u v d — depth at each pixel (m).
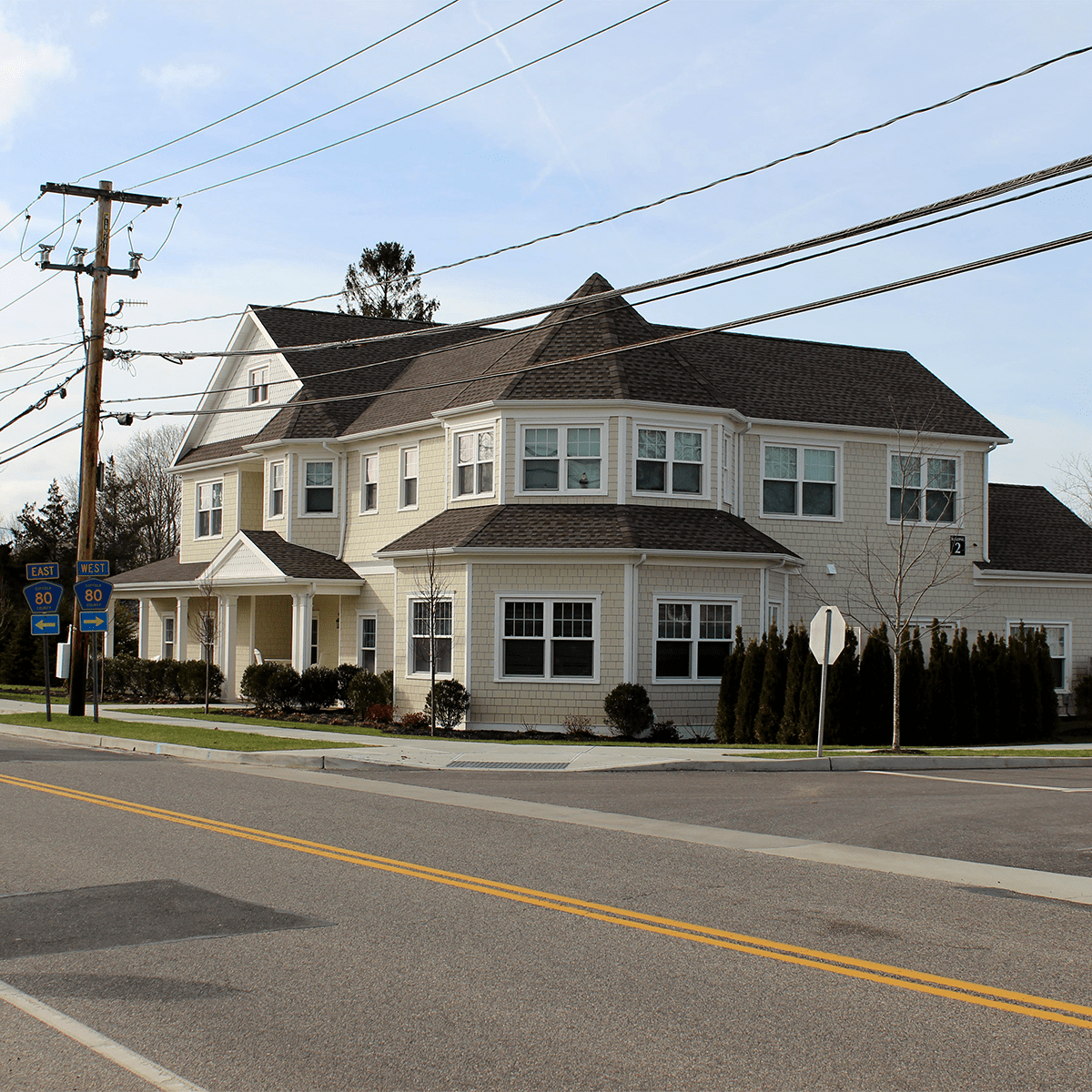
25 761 18.56
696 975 7.09
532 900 9.05
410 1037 5.96
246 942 7.79
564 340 26.98
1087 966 7.40
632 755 19.59
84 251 26.27
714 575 25.38
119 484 71.88
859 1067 5.59
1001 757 19.80
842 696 23.17
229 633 32.62
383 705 26.45
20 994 6.68
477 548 24.94
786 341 32.50
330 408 32.34
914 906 9.01
